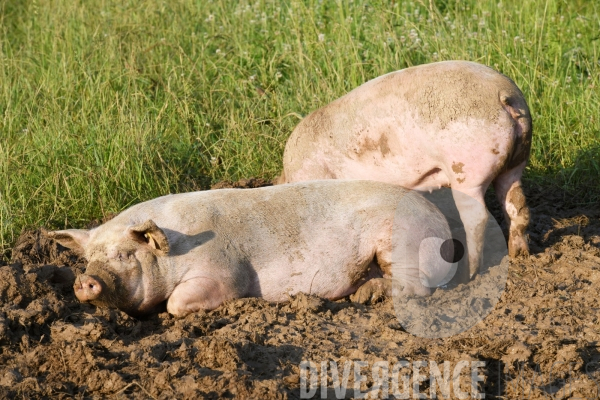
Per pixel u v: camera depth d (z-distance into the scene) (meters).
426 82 11.30
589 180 15.16
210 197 11.01
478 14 20.27
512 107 10.92
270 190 11.22
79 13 22.52
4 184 14.03
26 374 8.80
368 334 9.86
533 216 14.08
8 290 10.21
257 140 16.23
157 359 9.06
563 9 20.81
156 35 20.70
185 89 17.70
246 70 18.78
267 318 10.10
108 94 17.59
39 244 12.19
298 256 10.80
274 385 8.33
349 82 17.53
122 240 10.43
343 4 20.42
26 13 25.12
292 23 19.95
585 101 16.78
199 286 10.35
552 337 9.52
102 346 9.38
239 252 10.62
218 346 8.97
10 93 17.45
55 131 15.70
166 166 15.34
